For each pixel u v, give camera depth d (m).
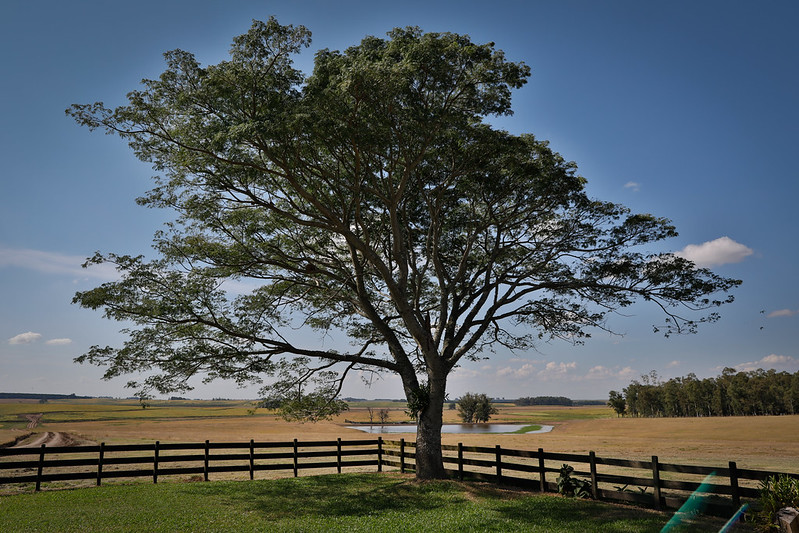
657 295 19.95
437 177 20.92
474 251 24.19
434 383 20.27
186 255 19.92
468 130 17.67
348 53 16.44
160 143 17.58
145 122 16.84
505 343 23.95
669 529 11.40
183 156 17.22
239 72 14.95
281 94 15.38
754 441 50.12
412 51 15.27
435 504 15.56
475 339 21.14
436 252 21.52
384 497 16.88
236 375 19.58
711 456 33.50
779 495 10.39
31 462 18.06
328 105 15.03
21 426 81.31
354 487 18.88
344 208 18.95
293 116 14.40
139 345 18.94
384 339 23.09
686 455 34.59
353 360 20.69
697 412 139.50
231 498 16.72
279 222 21.59
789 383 129.00
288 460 33.47
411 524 12.83
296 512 14.62
